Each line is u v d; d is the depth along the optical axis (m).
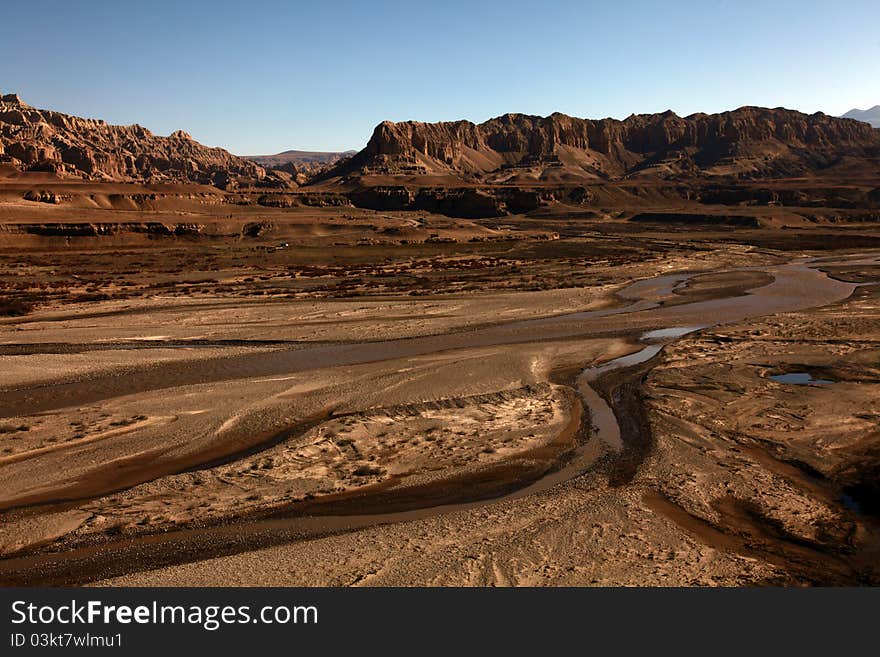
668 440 25.17
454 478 22.36
